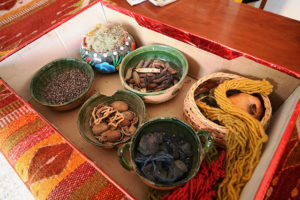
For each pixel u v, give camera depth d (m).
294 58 0.75
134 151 0.72
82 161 0.91
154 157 0.68
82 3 1.76
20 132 1.02
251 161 0.64
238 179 0.64
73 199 0.84
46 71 1.05
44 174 0.90
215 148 0.78
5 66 0.93
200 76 1.05
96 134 0.88
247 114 0.70
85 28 1.15
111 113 0.91
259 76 0.83
